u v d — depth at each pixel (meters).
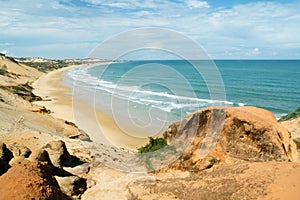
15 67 76.31
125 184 9.88
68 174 10.80
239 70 100.25
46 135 16.30
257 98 47.91
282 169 7.92
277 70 103.12
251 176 7.89
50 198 6.13
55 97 41.25
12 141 13.91
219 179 8.44
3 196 5.79
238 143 10.87
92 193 9.62
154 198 8.40
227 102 42.28
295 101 45.88
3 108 21.69
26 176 6.40
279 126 11.45
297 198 6.41
